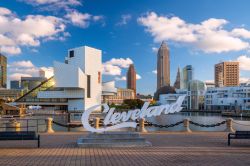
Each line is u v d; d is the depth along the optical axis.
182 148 16.41
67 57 164.00
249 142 19.02
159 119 87.31
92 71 160.38
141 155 14.12
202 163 12.23
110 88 183.75
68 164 11.90
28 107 165.38
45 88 170.25
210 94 174.50
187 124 27.12
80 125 51.75
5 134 15.92
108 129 18.16
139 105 129.50
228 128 26.31
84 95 156.12
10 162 12.31
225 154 14.47
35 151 15.21
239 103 149.62
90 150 15.62
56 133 24.38
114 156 13.80
